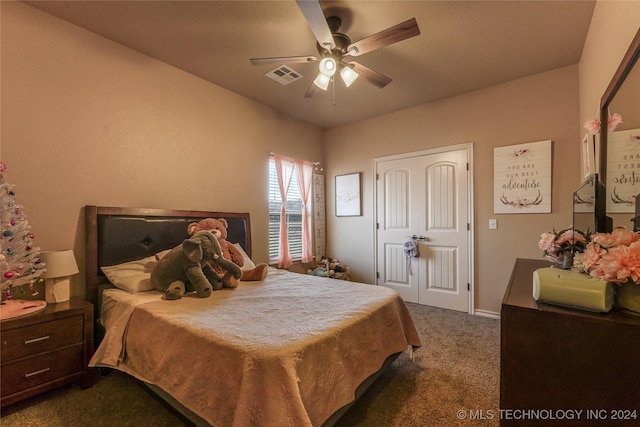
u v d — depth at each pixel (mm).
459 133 3379
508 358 1053
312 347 1271
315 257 4395
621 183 1331
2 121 1873
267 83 3088
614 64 1570
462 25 2133
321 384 1274
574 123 2715
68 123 2139
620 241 1007
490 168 3178
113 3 1936
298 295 1991
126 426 1483
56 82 2084
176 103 2777
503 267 3100
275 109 3801
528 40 2320
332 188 4551
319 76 2250
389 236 3963
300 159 4180
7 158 1887
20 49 1934
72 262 1978
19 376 1590
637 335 855
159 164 2654
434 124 3564
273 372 1101
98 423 1505
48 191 2045
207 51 2508
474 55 2543
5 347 1550
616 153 1396
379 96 3410
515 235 3031
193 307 1714
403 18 2055
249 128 3461
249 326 1404
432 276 3582
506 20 2078
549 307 1022
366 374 1557
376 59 2605
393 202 3926
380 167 4043
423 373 2004
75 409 1617
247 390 1075
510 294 1206
